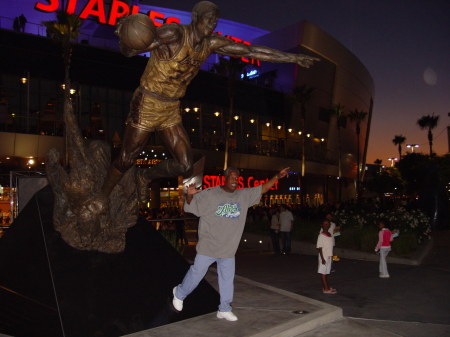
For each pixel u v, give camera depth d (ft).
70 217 15.78
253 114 144.97
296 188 174.91
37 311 13.85
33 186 33.27
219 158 128.67
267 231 60.80
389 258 36.70
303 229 53.21
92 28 131.75
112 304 14.51
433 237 57.52
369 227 46.93
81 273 14.92
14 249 16.62
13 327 14.34
